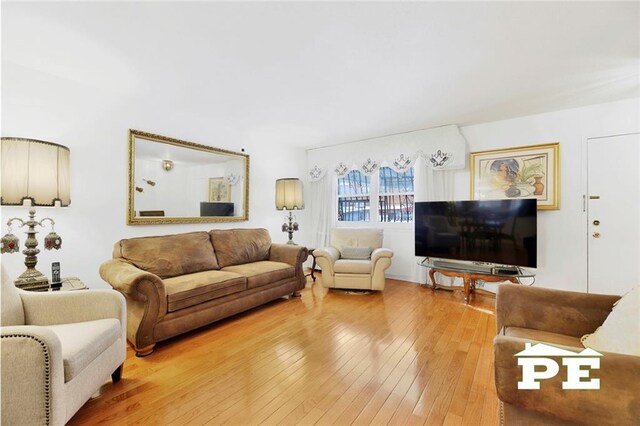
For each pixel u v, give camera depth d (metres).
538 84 2.53
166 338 2.11
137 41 1.91
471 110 3.17
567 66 2.22
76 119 2.47
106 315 1.62
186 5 1.57
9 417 1.05
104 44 1.94
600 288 2.97
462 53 2.05
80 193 2.48
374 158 4.32
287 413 1.41
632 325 1.04
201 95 2.79
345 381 1.68
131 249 2.50
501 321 1.59
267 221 4.38
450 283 3.79
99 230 2.60
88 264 2.52
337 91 2.69
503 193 3.45
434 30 1.79
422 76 2.39
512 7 1.58
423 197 3.91
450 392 1.57
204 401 1.50
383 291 3.62
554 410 0.88
